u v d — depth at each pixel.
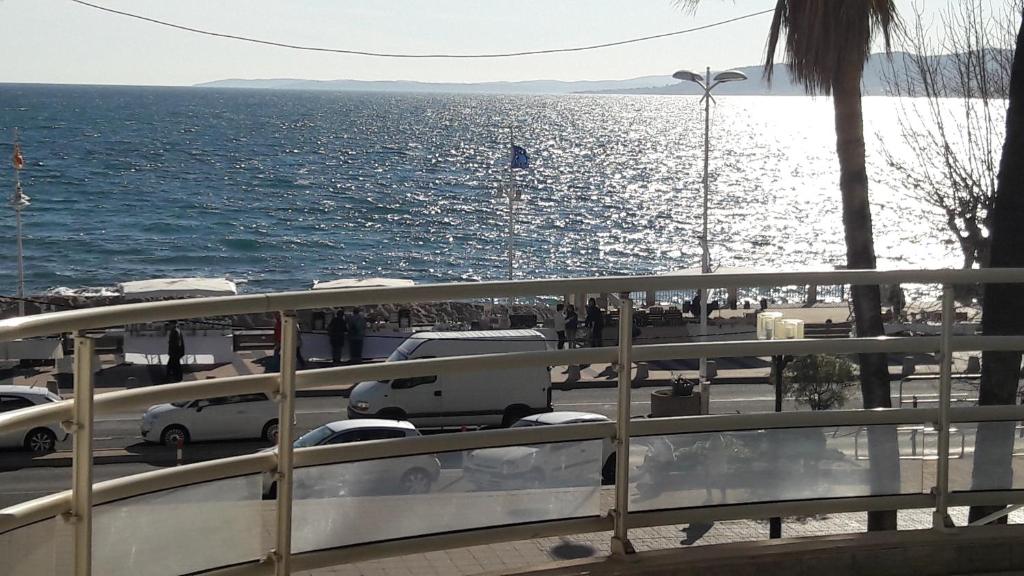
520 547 4.20
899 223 104.06
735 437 3.81
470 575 3.49
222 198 114.75
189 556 3.01
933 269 3.92
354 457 3.21
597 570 3.55
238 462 3.02
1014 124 6.65
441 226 99.69
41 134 193.00
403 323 33.12
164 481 2.88
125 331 17.56
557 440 3.56
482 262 82.75
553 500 3.59
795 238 100.88
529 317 34.25
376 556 3.29
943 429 4.00
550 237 96.25
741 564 3.72
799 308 39.72
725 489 3.80
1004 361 6.35
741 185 148.38
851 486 3.95
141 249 82.19
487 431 3.44
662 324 30.59
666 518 3.71
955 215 14.79
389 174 146.25
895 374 10.37
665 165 174.00
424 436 3.36
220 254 82.00
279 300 2.96
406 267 79.56
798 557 3.79
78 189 116.81
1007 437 4.12
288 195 119.75
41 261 75.62
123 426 7.90
